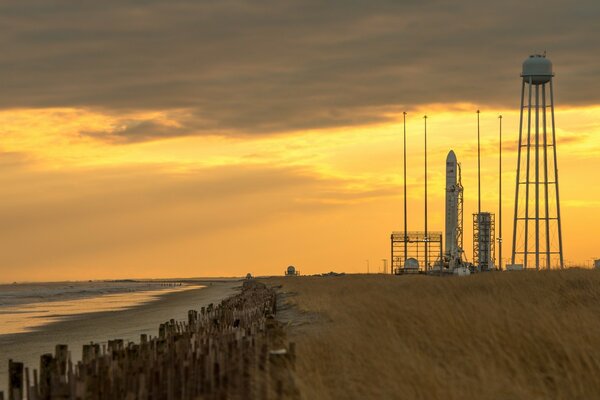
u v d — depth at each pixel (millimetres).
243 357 35875
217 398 31219
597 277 75812
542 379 32156
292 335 53469
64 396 29172
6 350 73938
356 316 53594
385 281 126812
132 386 30000
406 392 28688
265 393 30672
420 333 40781
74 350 70250
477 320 40375
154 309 152250
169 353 36281
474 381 29875
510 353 34500
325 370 34875
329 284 152500
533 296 69438
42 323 116188
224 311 75750
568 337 35531
